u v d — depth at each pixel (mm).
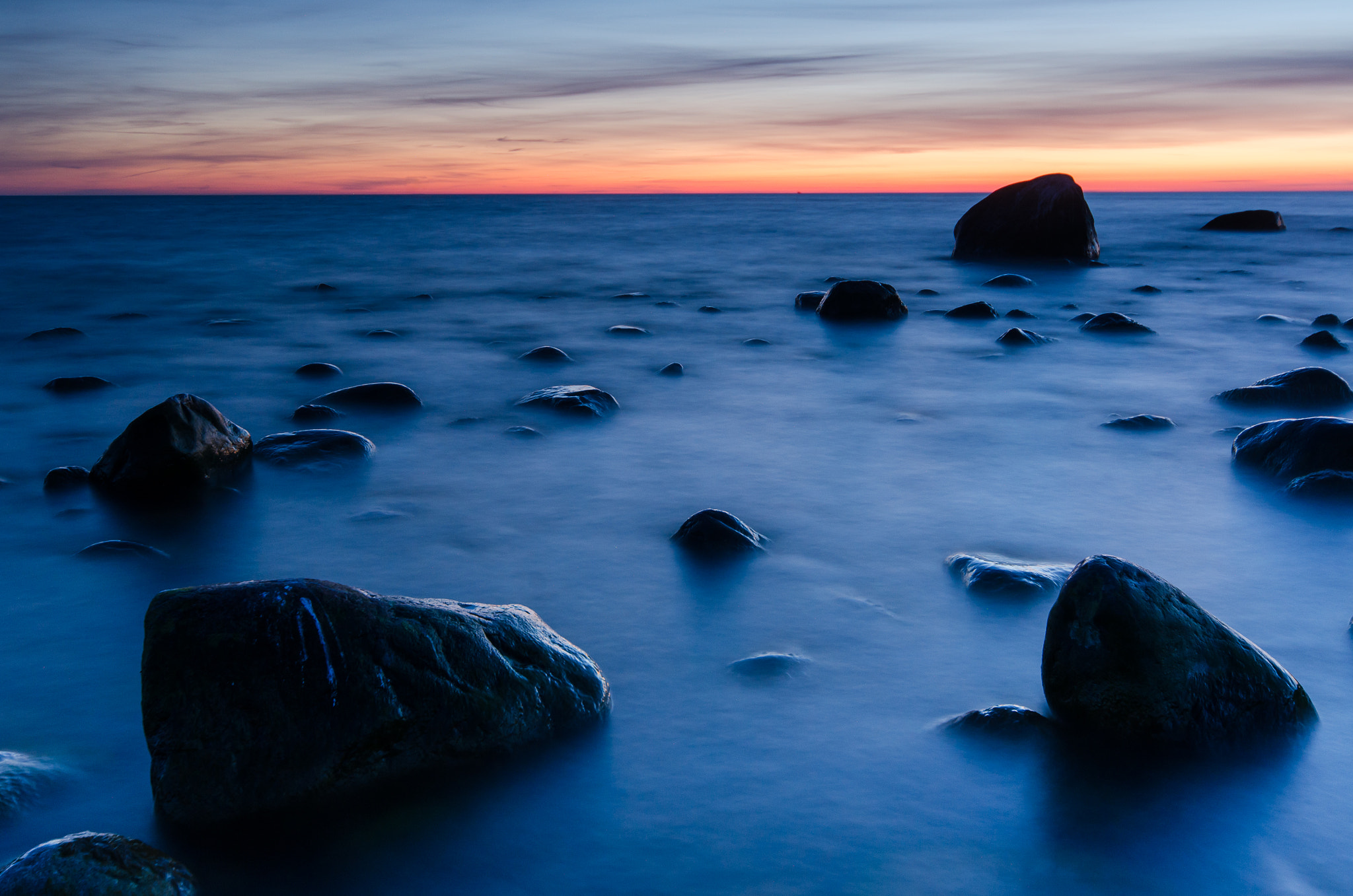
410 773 2674
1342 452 5371
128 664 3375
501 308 13844
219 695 2588
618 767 2752
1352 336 11109
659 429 6867
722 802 2602
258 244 27422
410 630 2785
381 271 19453
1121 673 2854
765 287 16797
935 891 2273
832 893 2270
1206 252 23359
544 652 2986
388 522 4840
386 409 7301
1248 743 2824
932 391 8211
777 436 6656
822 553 4430
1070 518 4938
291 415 7230
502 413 7281
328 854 2424
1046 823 2508
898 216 50625
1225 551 4465
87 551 4336
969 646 3469
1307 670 3336
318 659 2654
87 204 88000
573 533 4688
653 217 49062
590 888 2299
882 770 2730
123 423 7023
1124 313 13195
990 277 17984
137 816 2545
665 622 3680
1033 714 2932
